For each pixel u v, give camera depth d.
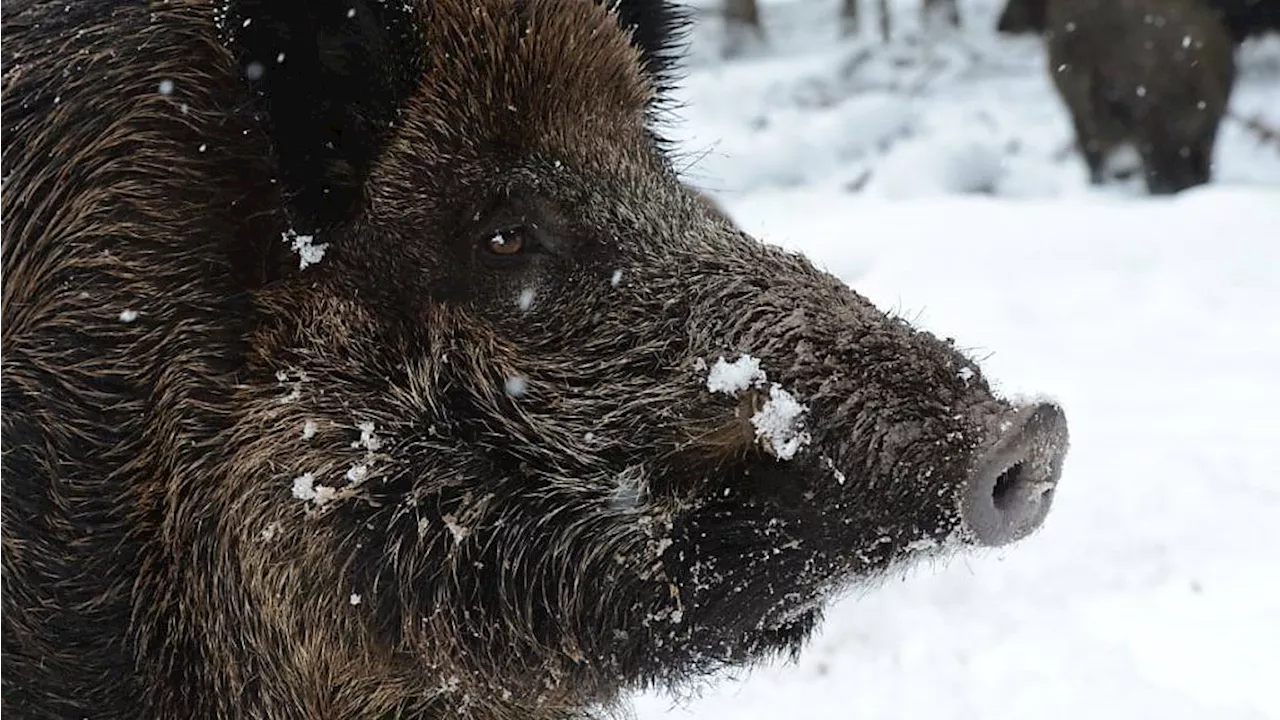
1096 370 8.90
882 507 3.12
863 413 3.15
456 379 3.38
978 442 3.07
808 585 3.26
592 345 3.38
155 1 3.45
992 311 10.16
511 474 3.40
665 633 3.39
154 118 3.36
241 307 3.37
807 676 5.66
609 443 3.37
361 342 3.38
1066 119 19.25
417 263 3.37
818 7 33.59
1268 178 16.44
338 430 3.38
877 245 11.94
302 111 3.28
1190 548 6.36
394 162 3.40
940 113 19.62
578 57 3.50
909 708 5.34
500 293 3.39
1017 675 5.43
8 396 3.32
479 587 3.40
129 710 3.41
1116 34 15.84
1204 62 15.69
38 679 3.35
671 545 3.34
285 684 3.51
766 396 3.23
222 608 3.44
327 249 3.39
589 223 3.42
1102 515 6.70
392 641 3.46
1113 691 5.21
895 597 6.14
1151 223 11.98
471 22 3.44
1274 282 10.41
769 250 3.49
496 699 3.56
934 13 26.73
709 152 8.11
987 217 12.59
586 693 3.52
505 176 3.39
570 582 3.39
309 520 3.39
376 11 3.33
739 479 3.27
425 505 3.38
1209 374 8.70
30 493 3.31
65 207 3.35
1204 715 4.98
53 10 3.52
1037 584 6.16
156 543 3.40
